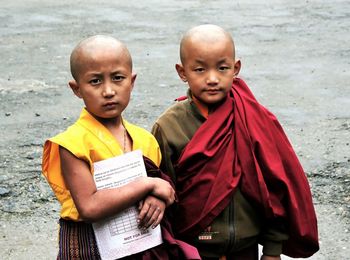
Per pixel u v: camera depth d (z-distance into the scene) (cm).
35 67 1078
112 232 339
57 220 581
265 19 1446
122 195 332
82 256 341
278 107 867
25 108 869
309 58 1121
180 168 377
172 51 1173
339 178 646
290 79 998
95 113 345
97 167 340
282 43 1227
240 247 382
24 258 522
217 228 377
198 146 373
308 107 867
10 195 621
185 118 384
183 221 381
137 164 345
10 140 755
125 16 1512
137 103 878
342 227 556
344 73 1032
